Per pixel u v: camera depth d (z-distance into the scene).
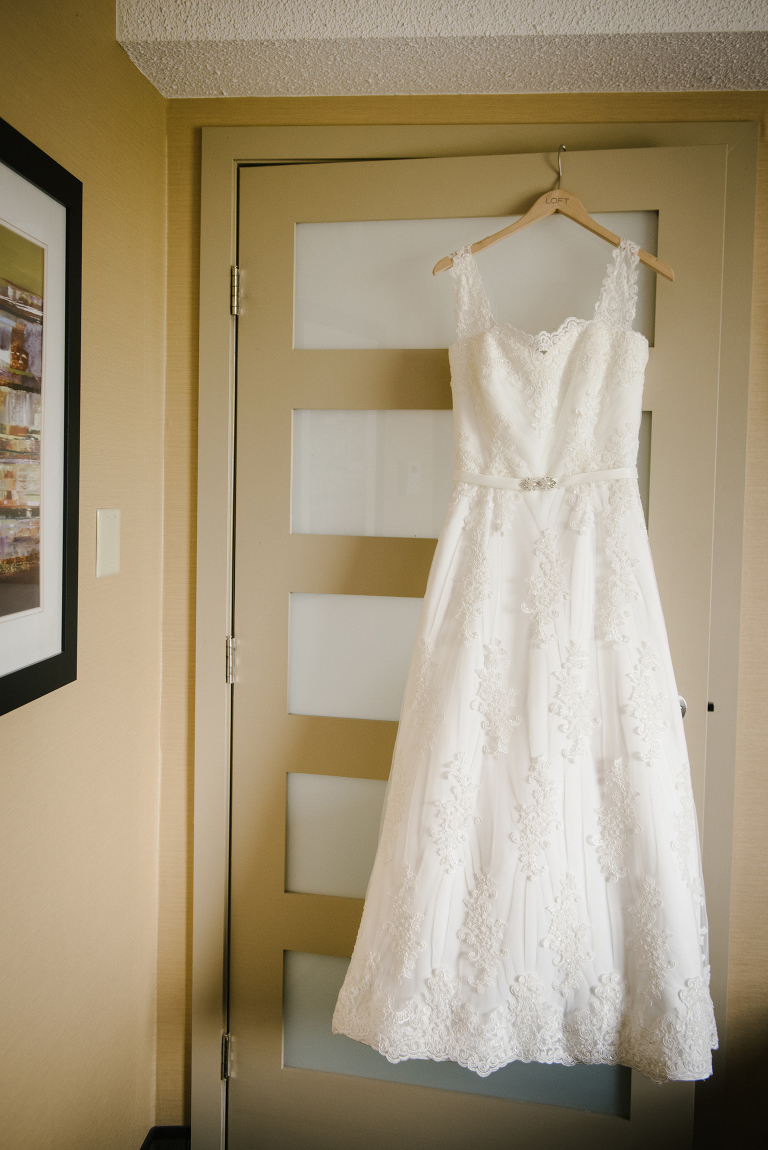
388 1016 1.06
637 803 1.10
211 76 1.32
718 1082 1.39
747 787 1.38
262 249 1.40
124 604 1.32
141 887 1.43
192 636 1.48
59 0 1.05
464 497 1.21
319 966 1.48
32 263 0.94
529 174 1.33
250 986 1.48
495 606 1.18
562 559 1.17
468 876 1.12
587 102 1.34
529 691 1.13
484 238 1.26
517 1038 1.08
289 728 1.45
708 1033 1.08
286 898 1.46
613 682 1.14
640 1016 1.09
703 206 1.29
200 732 1.46
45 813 1.07
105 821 1.27
